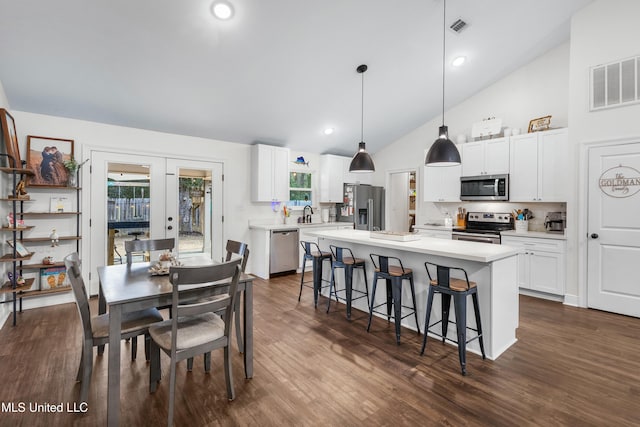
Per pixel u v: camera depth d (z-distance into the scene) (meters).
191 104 4.07
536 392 2.07
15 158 3.30
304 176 6.20
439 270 2.45
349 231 4.18
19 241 3.44
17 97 3.40
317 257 3.76
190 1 2.70
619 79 3.45
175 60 3.30
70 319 3.31
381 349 2.69
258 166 5.23
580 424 1.76
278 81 3.93
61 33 2.78
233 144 5.25
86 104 3.70
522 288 4.25
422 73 4.34
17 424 1.75
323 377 2.25
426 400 1.99
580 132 3.73
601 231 3.59
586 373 2.30
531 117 4.63
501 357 2.54
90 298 3.99
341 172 6.42
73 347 2.69
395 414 1.85
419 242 3.18
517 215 4.52
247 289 2.25
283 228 5.27
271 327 3.15
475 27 3.66
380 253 3.44
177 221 4.71
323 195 6.29
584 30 3.68
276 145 5.66
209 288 2.09
